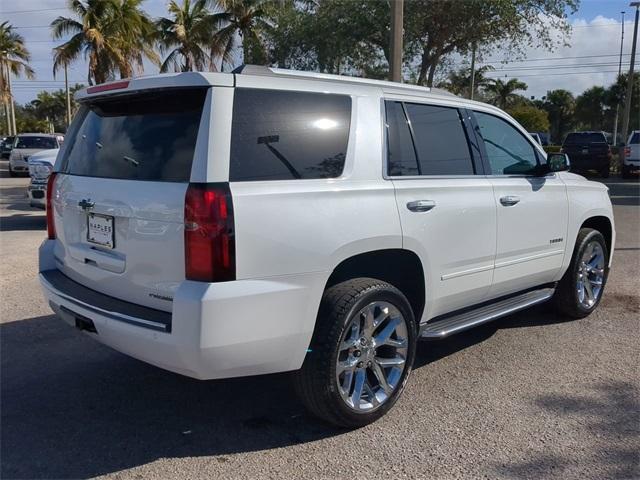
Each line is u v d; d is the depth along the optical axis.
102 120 3.86
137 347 3.23
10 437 3.61
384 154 3.83
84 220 3.76
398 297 3.78
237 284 3.07
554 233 5.24
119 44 26.38
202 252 3.01
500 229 4.63
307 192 3.35
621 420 3.80
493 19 14.50
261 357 3.23
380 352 3.88
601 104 63.16
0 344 5.11
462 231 4.28
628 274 7.65
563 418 3.83
